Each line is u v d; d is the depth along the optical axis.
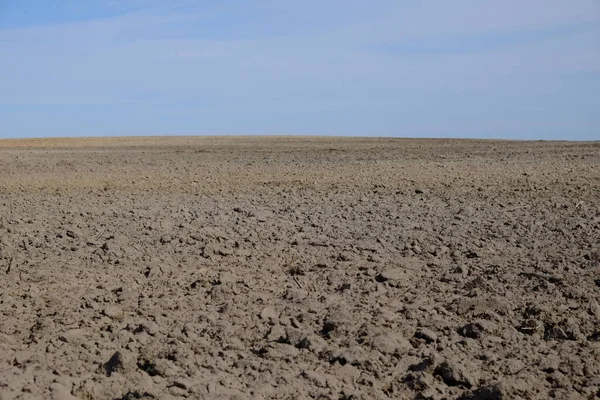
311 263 7.20
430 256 7.46
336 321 5.28
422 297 6.13
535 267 6.94
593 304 5.80
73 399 4.01
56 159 19.36
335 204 10.72
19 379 4.21
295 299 5.98
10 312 5.50
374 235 8.48
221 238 8.23
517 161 16.89
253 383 4.37
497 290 6.24
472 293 6.14
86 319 5.36
